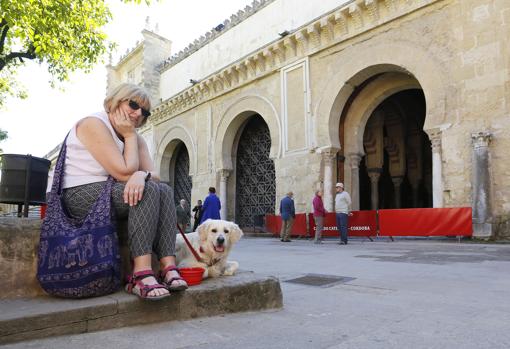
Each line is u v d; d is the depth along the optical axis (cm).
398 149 1936
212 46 2152
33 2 818
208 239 316
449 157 1077
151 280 231
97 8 1032
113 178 249
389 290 381
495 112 1004
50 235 229
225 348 195
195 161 2153
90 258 221
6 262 232
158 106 2466
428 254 725
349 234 1195
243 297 277
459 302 322
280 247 1003
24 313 196
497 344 206
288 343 205
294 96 1565
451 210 998
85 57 1092
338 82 1398
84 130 248
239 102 1872
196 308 253
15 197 766
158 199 248
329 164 1402
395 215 1095
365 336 221
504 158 977
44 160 821
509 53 996
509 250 779
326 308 299
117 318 221
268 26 1770
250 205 1917
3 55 1098
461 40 1085
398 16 1227
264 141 1878
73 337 202
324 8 1502
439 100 1114
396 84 1376
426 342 209
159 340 203
